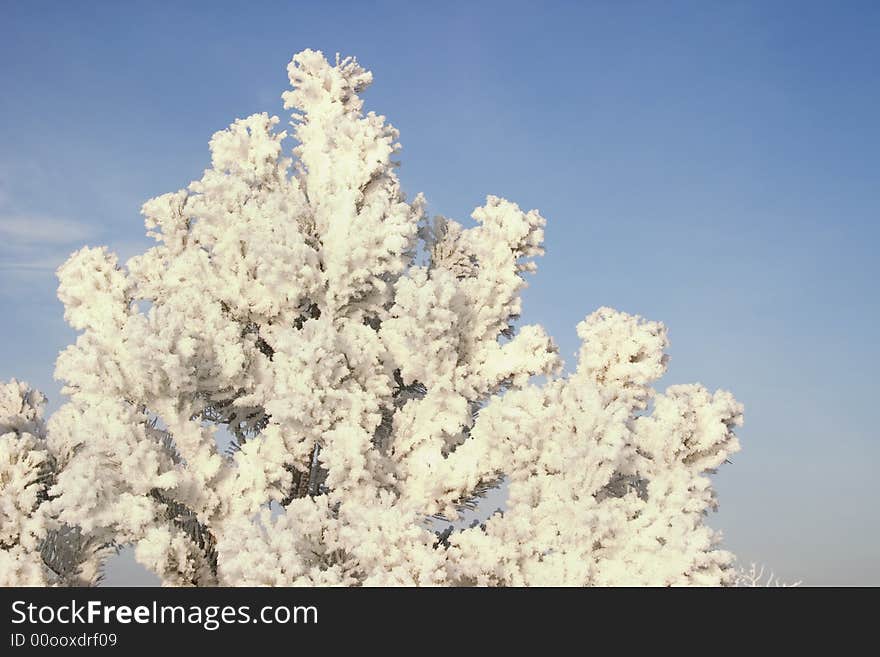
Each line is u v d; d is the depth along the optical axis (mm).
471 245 11555
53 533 9570
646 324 10781
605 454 8891
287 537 7594
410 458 10148
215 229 10758
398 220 10422
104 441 8586
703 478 9492
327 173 11477
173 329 9000
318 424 9383
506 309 11320
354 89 12273
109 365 9414
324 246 10719
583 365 10664
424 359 10109
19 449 9242
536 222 11445
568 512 8820
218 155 11578
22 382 10891
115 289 10602
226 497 9281
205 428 9430
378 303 10773
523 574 8539
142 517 8336
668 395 10445
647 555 8578
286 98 12008
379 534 7715
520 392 9695
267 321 10883
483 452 9984
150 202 11508
